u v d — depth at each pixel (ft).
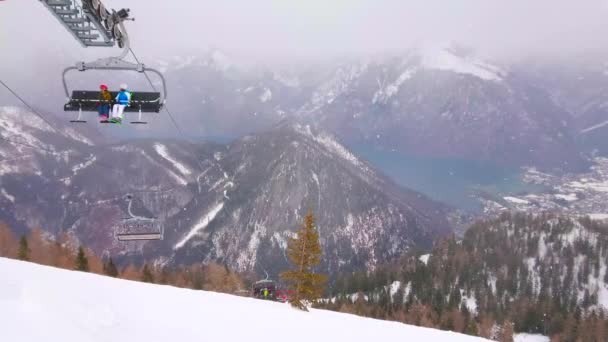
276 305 111.65
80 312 33.73
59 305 32.96
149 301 49.06
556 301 438.40
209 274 330.54
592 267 519.19
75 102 42.75
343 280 497.87
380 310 370.32
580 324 368.89
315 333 57.11
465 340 78.33
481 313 408.05
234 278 314.14
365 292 473.26
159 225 92.99
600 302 475.72
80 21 33.88
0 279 35.47
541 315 398.42
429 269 489.26
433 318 369.50
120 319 36.60
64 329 28.53
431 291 445.78
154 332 36.17
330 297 460.14
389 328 77.87
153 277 288.10
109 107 42.65
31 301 30.76
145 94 43.27
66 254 266.36
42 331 26.76
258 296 157.58
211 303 61.00
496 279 498.28
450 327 354.13
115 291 49.98
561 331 380.99
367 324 79.25
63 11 32.09
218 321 48.03
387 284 482.69
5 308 28.25
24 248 231.30
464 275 490.49
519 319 402.93
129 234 91.66
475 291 468.34
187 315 46.52
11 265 51.52
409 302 414.41
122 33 38.52
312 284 119.75
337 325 68.64
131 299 46.88
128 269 289.12
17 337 24.64
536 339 384.06
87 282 51.88
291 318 65.67
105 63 40.42
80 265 234.17
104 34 35.83
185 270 373.81
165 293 61.72
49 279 44.75
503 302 450.71
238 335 44.21
